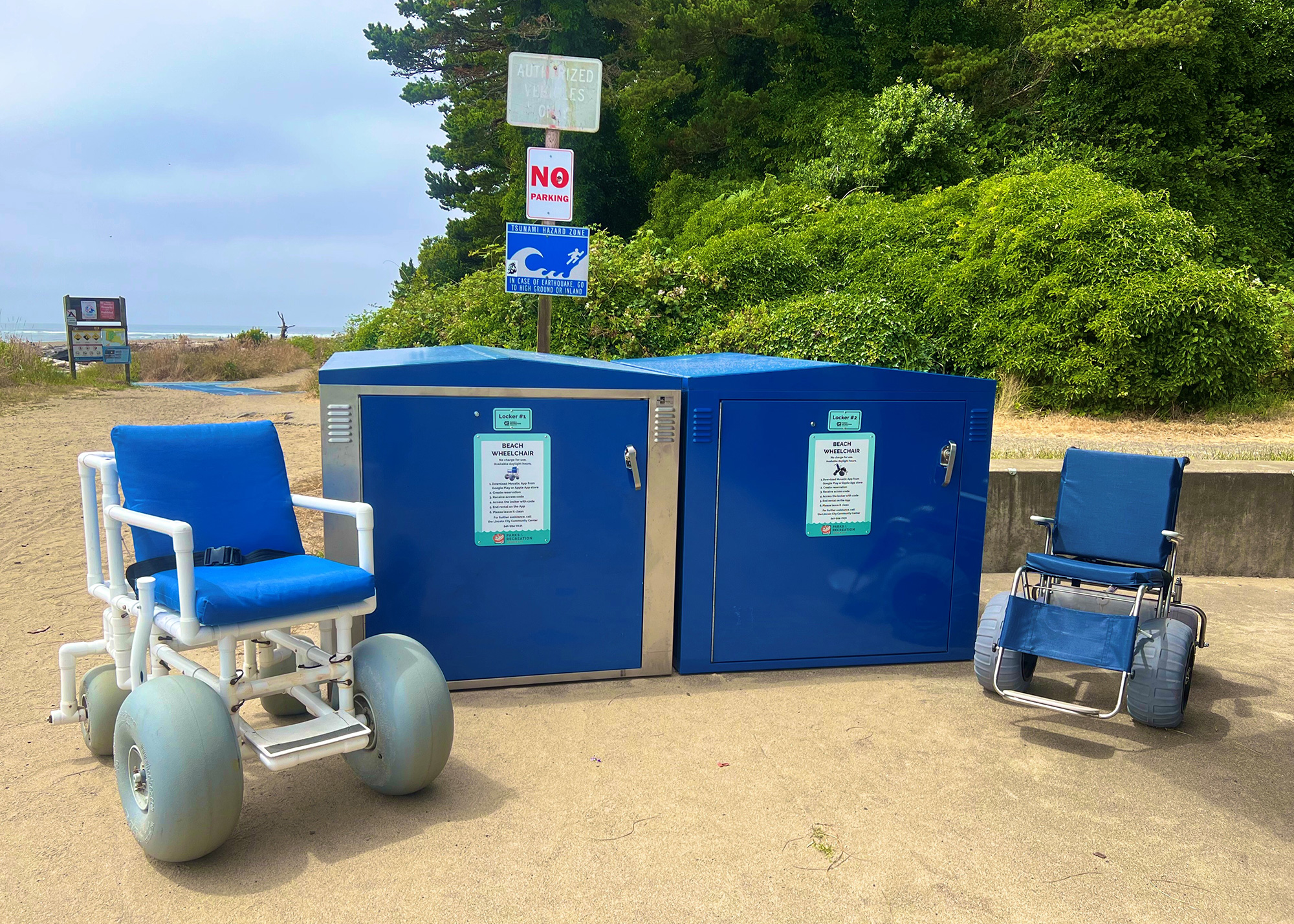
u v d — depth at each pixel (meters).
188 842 2.49
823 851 2.75
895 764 3.38
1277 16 19.80
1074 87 19.72
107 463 2.99
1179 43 17.72
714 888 2.55
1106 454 4.34
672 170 25.45
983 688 4.21
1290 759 3.51
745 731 3.64
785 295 13.38
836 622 4.41
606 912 2.43
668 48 22.55
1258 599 6.11
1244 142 19.45
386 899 2.46
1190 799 3.15
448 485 3.81
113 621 3.01
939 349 13.23
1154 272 12.30
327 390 3.63
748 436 4.16
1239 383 12.45
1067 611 3.76
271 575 2.79
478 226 31.58
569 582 4.04
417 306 12.85
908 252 14.38
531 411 3.88
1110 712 3.71
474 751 3.40
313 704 2.97
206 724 2.51
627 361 4.90
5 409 14.73
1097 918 2.45
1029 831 2.90
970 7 22.12
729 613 4.27
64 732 3.54
